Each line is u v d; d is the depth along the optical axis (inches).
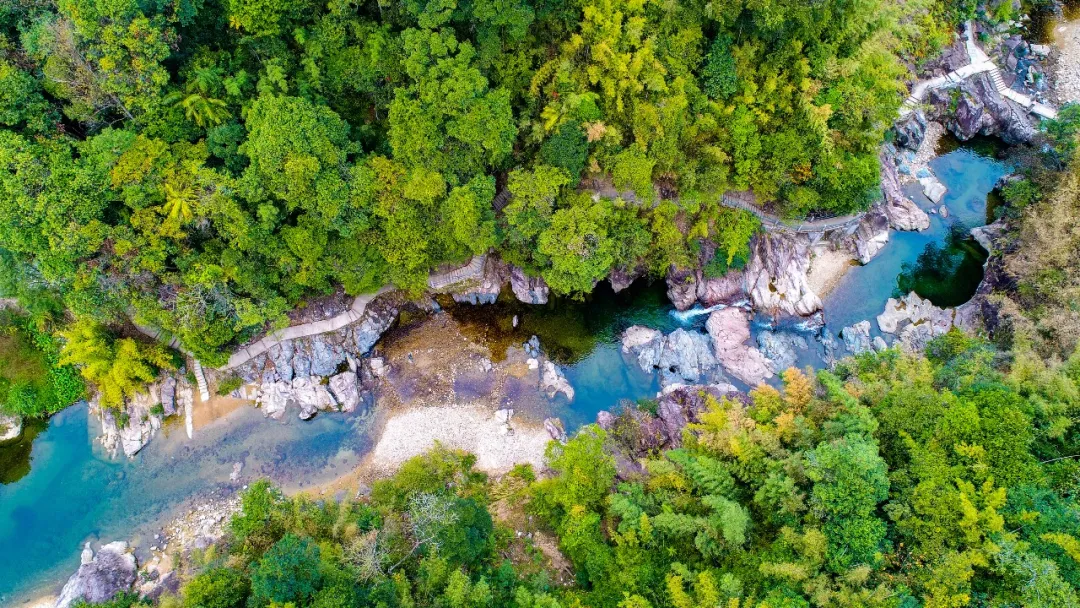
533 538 1448.1
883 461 1101.1
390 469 1632.6
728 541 1153.4
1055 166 1731.1
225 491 1616.6
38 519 1582.2
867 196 1734.7
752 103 1606.8
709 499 1184.2
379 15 1486.2
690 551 1237.1
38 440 1664.6
